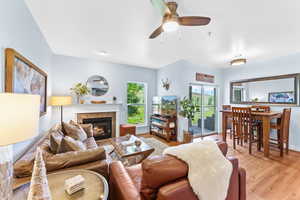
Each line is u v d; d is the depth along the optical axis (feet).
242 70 13.79
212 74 14.82
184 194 2.55
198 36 7.69
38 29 6.84
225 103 15.42
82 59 12.19
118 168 4.08
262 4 4.99
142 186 2.88
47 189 2.21
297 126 10.05
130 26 6.78
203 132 14.64
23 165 3.50
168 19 4.79
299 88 9.95
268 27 6.63
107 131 12.88
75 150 4.83
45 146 4.87
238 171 3.90
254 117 9.84
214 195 2.83
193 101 13.19
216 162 3.10
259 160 8.52
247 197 5.33
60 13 5.76
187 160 2.93
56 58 11.14
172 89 13.70
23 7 5.04
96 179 3.48
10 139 2.22
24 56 5.23
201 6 5.14
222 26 6.57
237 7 5.18
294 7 5.13
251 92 12.95
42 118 7.59
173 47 9.44
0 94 2.14
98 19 6.19
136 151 7.10
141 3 5.11
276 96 11.18
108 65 13.44
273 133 11.25
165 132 12.78
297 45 8.77
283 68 10.80
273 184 6.15
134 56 11.61
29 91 5.61
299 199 5.24
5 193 2.36
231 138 13.09
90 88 12.58
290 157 8.95
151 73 16.20
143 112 16.06
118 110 13.29
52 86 10.97
